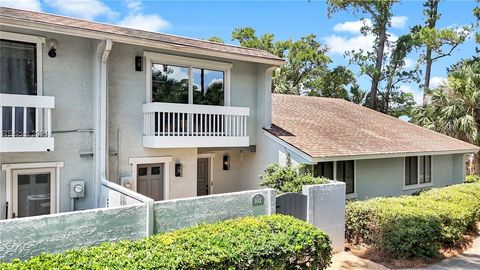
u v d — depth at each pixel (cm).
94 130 959
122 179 1007
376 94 3256
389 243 916
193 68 1170
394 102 3303
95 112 955
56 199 915
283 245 651
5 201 848
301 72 3550
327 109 1894
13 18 773
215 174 1312
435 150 1573
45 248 562
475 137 2014
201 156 1276
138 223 666
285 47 3594
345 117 1805
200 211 746
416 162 1680
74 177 941
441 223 966
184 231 668
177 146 1045
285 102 1839
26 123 838
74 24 934
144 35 1066
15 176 868
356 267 857
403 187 1598
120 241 609
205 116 1116
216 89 1224
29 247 548
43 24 809
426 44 3050
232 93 1254
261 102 1302
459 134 2105
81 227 599
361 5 3145
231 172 1352
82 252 547
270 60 1220
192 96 1167
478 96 2047
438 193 1273
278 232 699
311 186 905
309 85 3553
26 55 887
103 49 928
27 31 873
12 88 868
